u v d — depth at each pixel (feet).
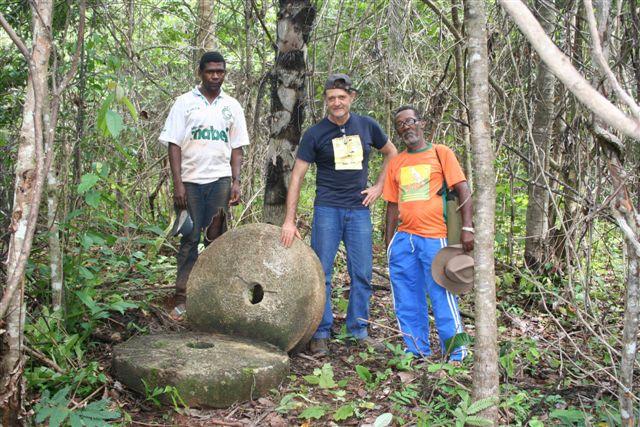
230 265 14.96
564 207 18.13
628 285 9.07
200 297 15.11
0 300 9.32
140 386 12.04
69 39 16.93
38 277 14.37
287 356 13.24
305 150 15.02
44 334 12.30
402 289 14.62
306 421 11.44
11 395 9.03
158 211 23.40
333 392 12.44
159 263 20.16
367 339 15.62
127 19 24.80
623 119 4.36
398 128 14.40
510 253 20.31
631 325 9.07
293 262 14.66
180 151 16.15
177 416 11.56
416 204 14.19
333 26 24.62
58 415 9.61
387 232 15.43
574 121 12.53
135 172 22.61
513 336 15.92
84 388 11.80
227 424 11.32
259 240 14.99
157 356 12.44
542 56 4.44
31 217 8.61
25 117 9.22
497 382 9.16
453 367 12.20
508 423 10.83
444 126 23.98
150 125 24.52
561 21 15.99
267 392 12.35
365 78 23.54
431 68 23.22
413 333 14.64
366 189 15.52
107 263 16.79
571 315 17.15
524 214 24.68
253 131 21.09
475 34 8.50
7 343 8.97
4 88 15.55
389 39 20.36
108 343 14.49
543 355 14.46
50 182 12.58
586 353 14.16
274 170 17.35
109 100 11.38
